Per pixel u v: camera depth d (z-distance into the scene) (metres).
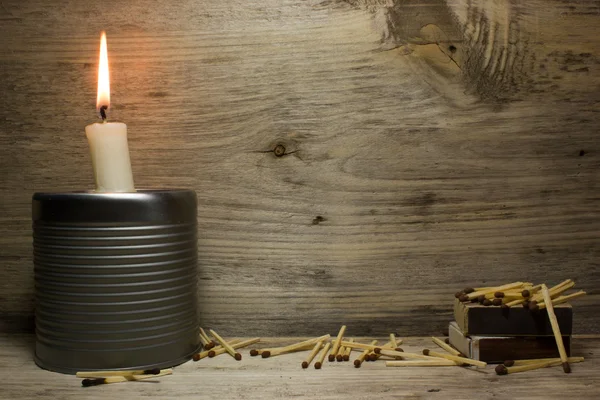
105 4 0.54
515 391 0.46
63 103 0.54
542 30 0.54
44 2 0.54
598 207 0.55
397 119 0.54
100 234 0.48
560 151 0.55
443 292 0.55
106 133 0.49
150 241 0.49
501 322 0.50
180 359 0.50
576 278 0.55
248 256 0.55
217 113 0.54
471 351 0.50
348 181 0.55
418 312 0.55
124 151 0.50
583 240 0.55
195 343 0.52
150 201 0.48
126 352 0.48
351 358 0.51
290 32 0.54
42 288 0.49
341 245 0.55
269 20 0.54
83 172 0.55
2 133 0.55
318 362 0.50
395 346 0.52
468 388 0.47
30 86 0.54
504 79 0.54
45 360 0.49
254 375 0.49
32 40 0.54
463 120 0.55
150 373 0.48
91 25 0.54
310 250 0.55
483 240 0.55
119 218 0.48
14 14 0.54
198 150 0.55
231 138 0.55
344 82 0.54
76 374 0.48
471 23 0.54
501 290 0.52
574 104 0.55
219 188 0.55
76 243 0.48
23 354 0.52
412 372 0.49
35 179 0.55
